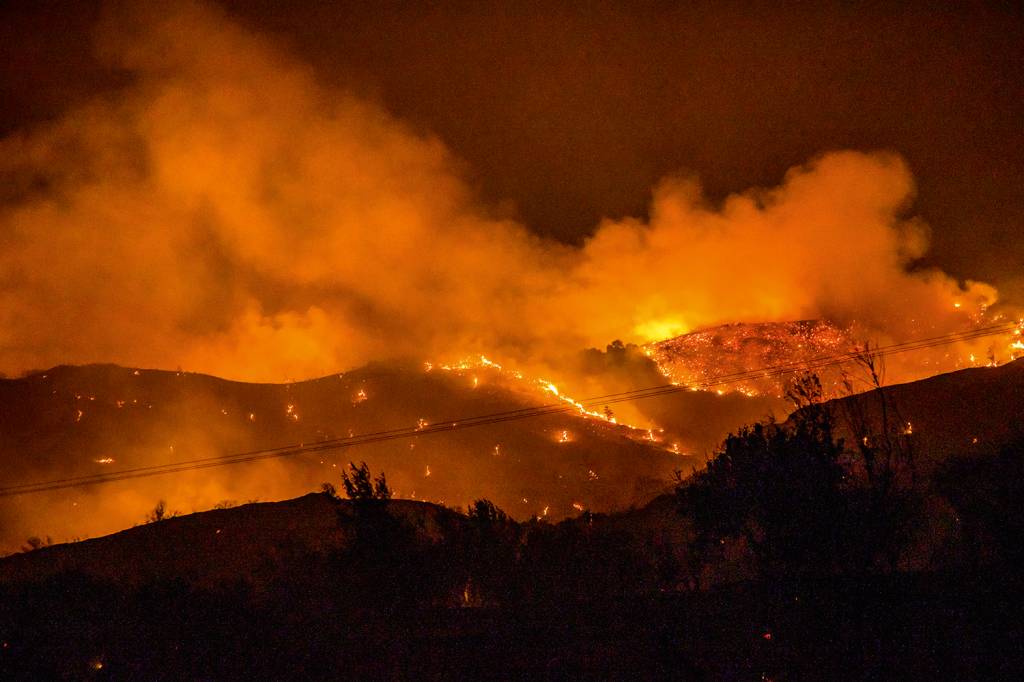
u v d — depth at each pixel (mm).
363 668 14258
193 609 16922
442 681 13055
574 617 16188
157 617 16594
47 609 16984
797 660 11438
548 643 14336
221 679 14258
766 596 13656
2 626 15695
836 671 10883
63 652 15062
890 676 10484
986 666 10359
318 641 16375
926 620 11828
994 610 11867
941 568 14156
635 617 15250
